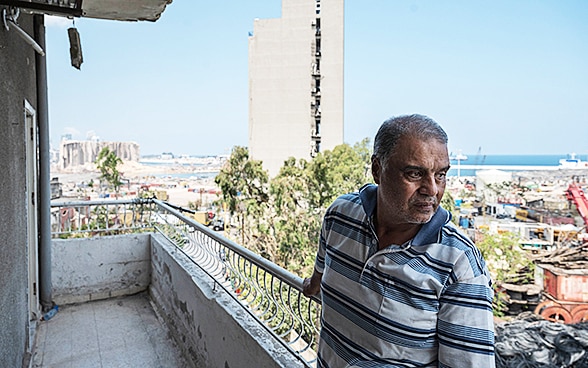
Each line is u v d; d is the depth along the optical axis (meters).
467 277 0.91
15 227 2.59
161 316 4.07
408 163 0.89
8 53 2.48
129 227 4.84
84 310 4.30
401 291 0.95
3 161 2.27
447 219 0.98
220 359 2.48
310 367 1.69
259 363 1.95
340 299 1.09
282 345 1.92
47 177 4.17
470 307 0.89
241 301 2.40
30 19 3.77
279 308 1.98
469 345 0.88
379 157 0.96
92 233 4.77
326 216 1.26
